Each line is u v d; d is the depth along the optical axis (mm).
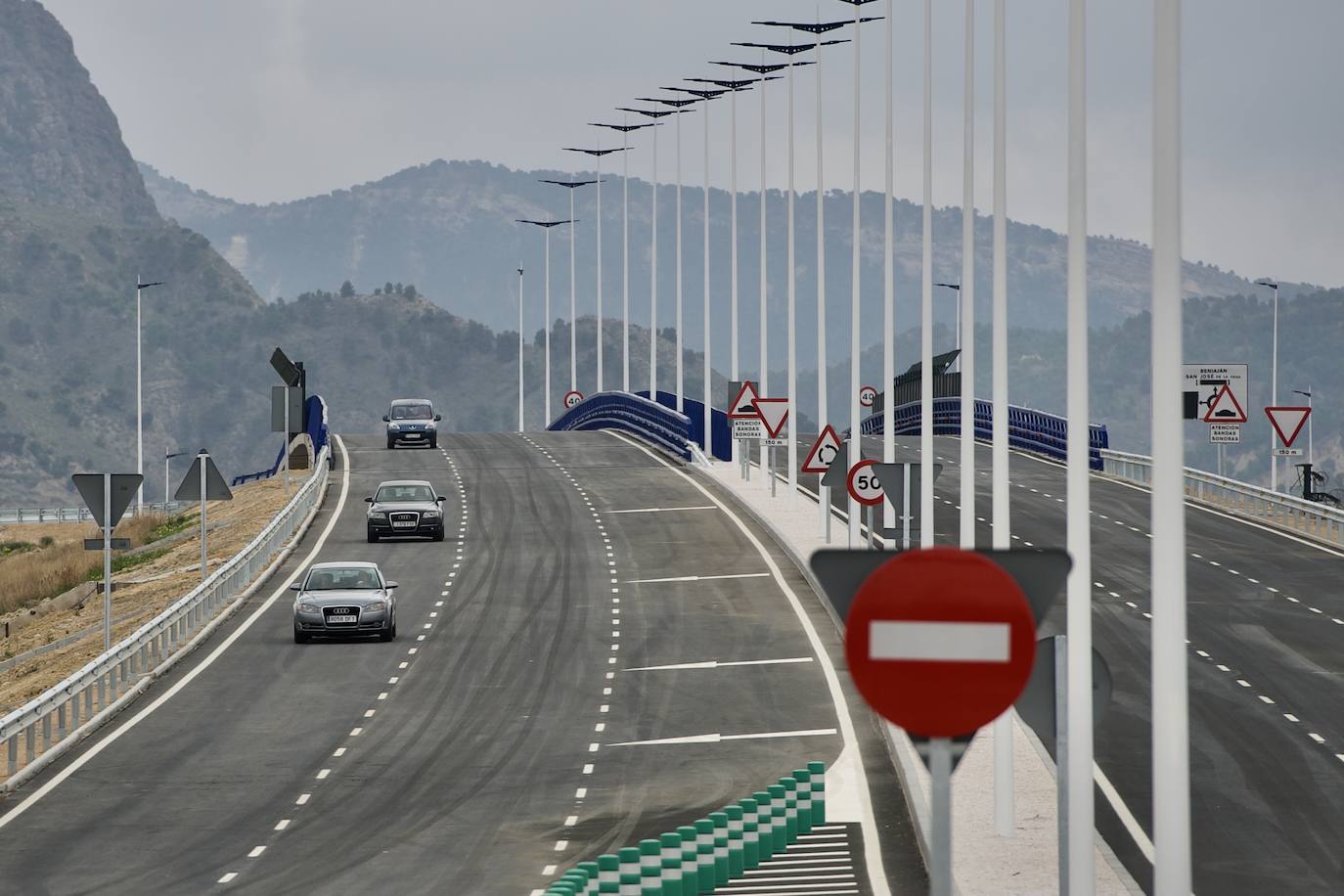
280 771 93375
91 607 173375
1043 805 80438
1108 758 93812
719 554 170375
